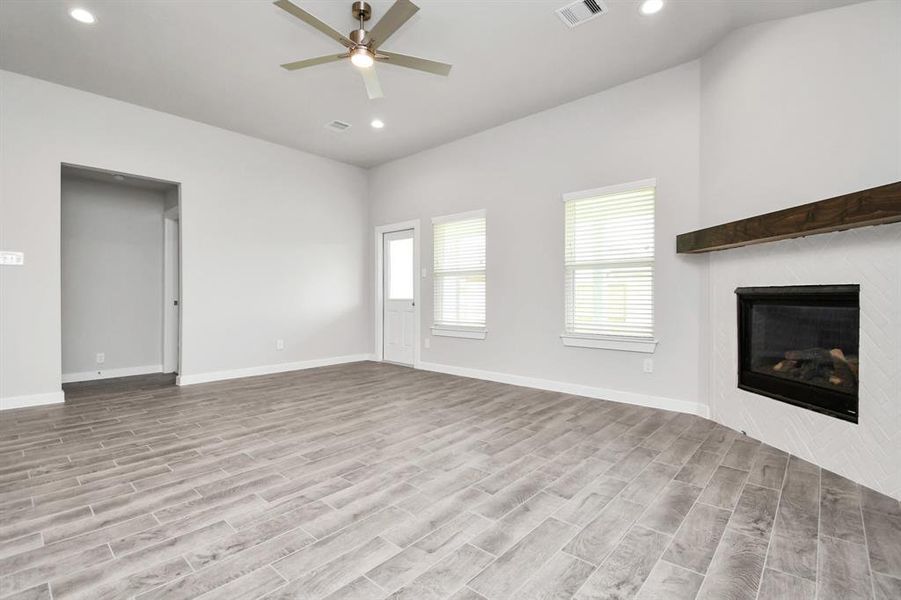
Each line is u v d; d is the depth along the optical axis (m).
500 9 2.88
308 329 5.89
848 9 2.46
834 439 2.40
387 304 6.44
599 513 1.97
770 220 2.56
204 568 1.57
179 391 4.46
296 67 2.91
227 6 2.86
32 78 3.84
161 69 3.69
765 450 2.75
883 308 2.17
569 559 1.63
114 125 4.28
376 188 6.46
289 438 2.99
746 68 3.02
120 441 2.93
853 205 2.05
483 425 3.28
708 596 1.43
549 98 4.21
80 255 5.17
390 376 5.29
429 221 5.71
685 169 3.58
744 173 3.04
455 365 5.39
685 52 3.41
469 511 1.99
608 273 4.06
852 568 1.57
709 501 2.08
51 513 1.96
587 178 4.17
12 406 3.75
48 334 3.92
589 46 3.32
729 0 2.74
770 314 2.91
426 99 4.24
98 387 4.68
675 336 3.66
